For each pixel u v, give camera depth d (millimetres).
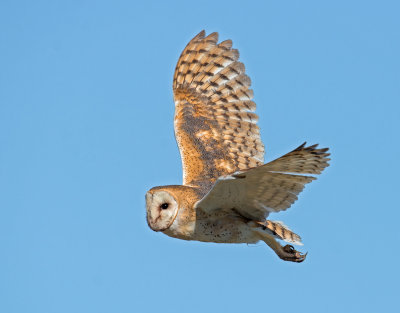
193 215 12609
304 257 13297
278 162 10602
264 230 12516
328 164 10812
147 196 12859
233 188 11594
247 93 15023
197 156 14344
